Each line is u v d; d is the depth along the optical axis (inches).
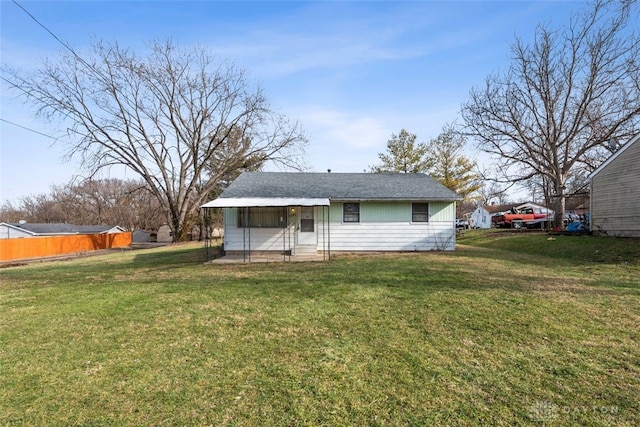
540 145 954.1
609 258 472.4
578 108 882.1
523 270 387.9
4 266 703.1
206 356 167.9
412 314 224.8
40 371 155.1
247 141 1280.8
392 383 138.6
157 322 220.8
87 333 203.9
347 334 193.2
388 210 638.5
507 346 172.7
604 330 191.6
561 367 149.4
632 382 135.9
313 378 143.6
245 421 115.2
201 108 1244.5
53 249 1162.6
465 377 142.3
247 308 248.4
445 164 1342.3
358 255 580.4
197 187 1380.4
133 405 126.3
